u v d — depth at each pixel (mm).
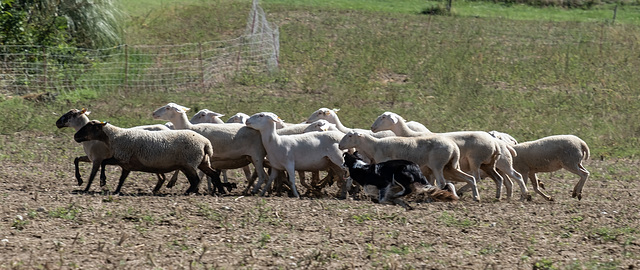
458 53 33906
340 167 13406
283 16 41500
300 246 9062
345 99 25156
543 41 37750
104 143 12570
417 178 11789
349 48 34406
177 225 9906
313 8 44750
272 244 9117
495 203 12453
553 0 51438
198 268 8000
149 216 10180
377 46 34938
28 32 25578
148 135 12523
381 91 27047
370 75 29656
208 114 15398
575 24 43125
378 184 11805
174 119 14109
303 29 38250
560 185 15414
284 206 11242
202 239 9227
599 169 17156
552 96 26859
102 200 11219
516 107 25094
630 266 8414
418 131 15094
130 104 22969
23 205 10578
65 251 8508
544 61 33062
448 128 20828
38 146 17094
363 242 9328
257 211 10773
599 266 8414
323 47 34406
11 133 18281
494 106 25031
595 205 12328
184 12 41000
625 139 20719
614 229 10281
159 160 12523
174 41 34281
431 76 29953
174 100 23875
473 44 36438
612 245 9516
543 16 47188
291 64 30906
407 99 25734
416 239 9547
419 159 12797
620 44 37188
